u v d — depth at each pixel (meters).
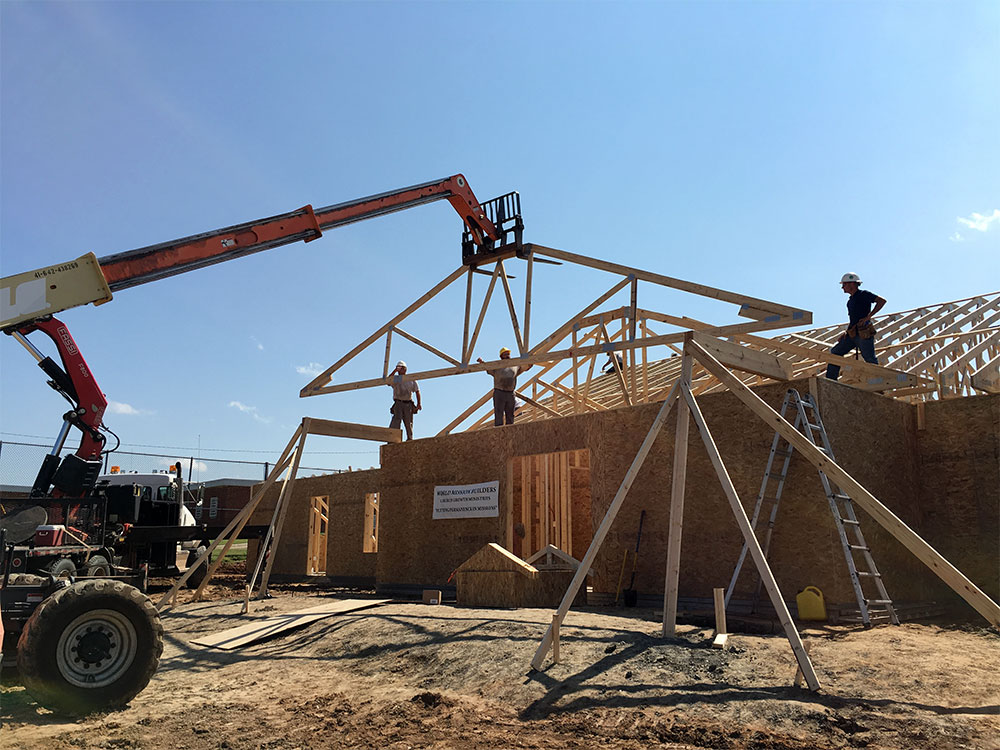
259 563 10.88
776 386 8.73
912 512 9.33
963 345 12.29
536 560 10.62
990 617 5.40
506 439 11.85
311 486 18.19
